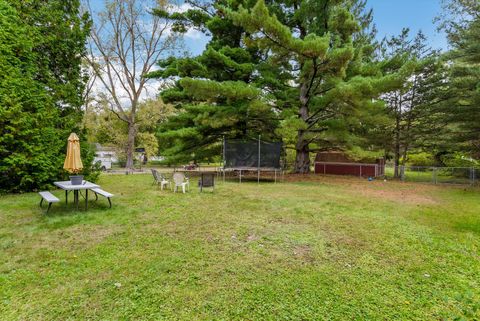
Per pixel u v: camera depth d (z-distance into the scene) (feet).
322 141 49.57
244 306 8.66
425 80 48.60
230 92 36.47
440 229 17.24
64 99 33.47
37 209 20.84
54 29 32.50
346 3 41.86
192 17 49.06
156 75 50.67
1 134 26.32
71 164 20.90
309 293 9.50
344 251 13.33
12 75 26.76
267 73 44.32
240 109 40.93
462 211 22.50
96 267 11.08
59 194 27.63
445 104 45.70
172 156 49.11
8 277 10.16
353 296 9.37
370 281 10.44
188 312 8.30
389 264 11.98
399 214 21.06
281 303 8.88
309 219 19.08
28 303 8.59
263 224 17.65
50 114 30.19
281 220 18.69
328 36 33.47
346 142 44.27
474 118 43.73
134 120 81.00
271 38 33.53
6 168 26.71
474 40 37.06
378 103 39.01
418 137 52.31
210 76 44.27
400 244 14.43
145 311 8.29
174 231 15.92
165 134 42.83
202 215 19.74
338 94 36.32
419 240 15.10
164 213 20.16
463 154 58.13
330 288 9.86
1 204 22.38
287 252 13.08
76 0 35.32
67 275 10.40
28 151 28.07
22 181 27.73
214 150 54.95
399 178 52.75
